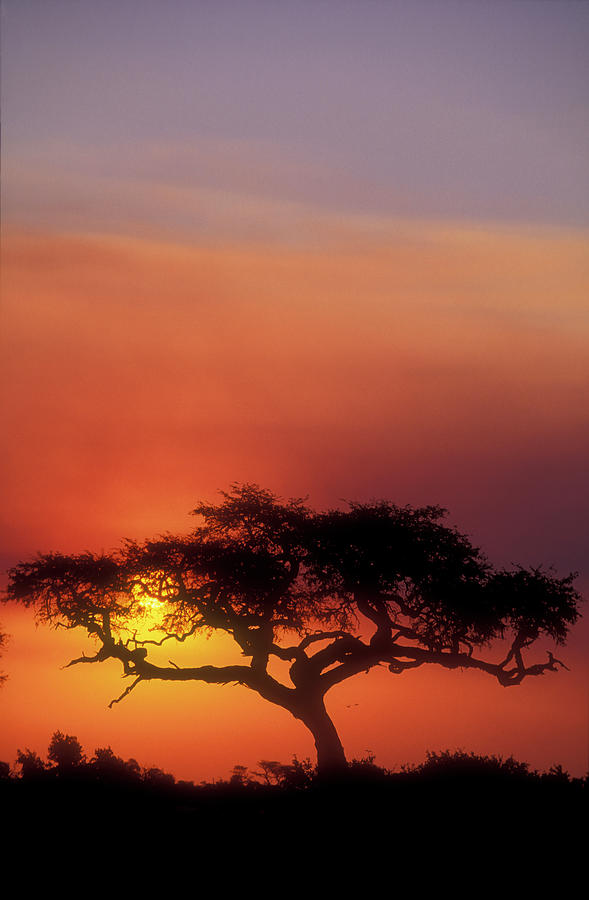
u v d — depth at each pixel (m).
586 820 39.12
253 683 54.31
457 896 34.09
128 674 54.81
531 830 38.50
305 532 55.38
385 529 55.16
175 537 57.53
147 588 54.66
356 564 53.53
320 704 53.81
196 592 54.44
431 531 56.12
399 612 56.12
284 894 34.53
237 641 55.19
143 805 43.94
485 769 44.66
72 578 55.34
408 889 34.69
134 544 57.19
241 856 37.50
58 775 47.62
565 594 55.06
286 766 51.38
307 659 54.47
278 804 43.56
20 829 40.53
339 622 56.19
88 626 55.84
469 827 38.88
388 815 40.59
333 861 36.81
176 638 56.03
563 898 33.66
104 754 50.97
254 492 58.28
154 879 35.94
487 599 53.56
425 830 38.81
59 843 38.97
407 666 54.78
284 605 53.62
